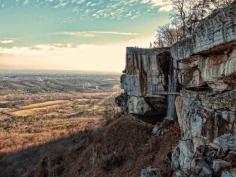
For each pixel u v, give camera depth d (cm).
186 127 3353
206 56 3194
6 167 12462
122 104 7150
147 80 5388
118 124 6456
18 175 11500
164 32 7800
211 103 2855
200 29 3078
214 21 2809
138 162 5056
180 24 6531
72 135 13875
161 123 5375
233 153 2264
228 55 2844
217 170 2219
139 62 5438
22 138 18750
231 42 2669
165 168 3541
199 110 3041
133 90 5609
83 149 7669
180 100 3650
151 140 5300
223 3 5181
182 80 3953
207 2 5375
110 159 5709
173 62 4738
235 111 2567
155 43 7888
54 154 8862
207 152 2488
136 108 5669
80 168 6694
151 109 5569
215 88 3089
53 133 18425
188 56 3497
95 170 5909
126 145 5838
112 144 6128
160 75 5241
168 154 3838
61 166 7575
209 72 3117
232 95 2653
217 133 2727
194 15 5606
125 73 6269
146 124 5956
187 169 2819
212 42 2869
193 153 2908
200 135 2956
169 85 5119
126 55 5634
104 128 7206
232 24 2595
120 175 5147
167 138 4891
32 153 13738
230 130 2586
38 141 16100
